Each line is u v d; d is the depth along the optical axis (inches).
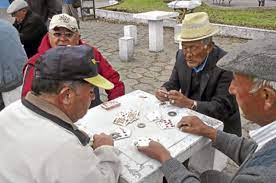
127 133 70.1
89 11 397.4
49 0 215.9
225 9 386.9
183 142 66.7
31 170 44.7
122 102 87.5
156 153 59.8
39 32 174.4
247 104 41.4
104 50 261.3
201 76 94.1
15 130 48.2
